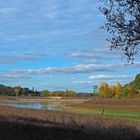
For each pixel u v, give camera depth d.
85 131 24.66
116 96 198.62
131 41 16.20
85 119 40.97
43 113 51.91
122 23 16.16
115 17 16.28
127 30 16.14
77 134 21.80
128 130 27.39
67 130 24.36
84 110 107.38
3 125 23.38
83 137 20.64
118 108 116.00
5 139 18.06
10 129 21.53
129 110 106.12
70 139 19.38
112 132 24.78
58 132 22.45
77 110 106.69
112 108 117.50
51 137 19.64
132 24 16.03
